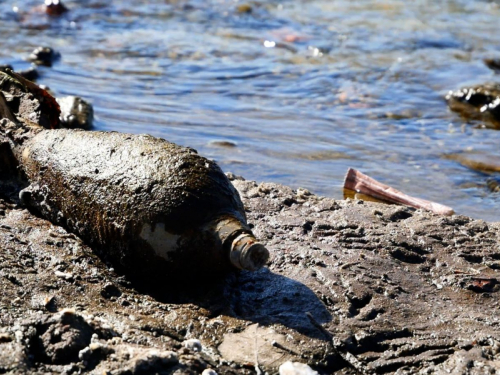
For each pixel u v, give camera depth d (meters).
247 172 9.74
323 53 15.55
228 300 5.68
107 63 14.41
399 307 5.84
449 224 7.33
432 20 18.08
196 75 14.04
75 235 6.23
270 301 5.72
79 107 10.97
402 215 7.45
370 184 9.17
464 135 11.80
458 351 5.41
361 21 17.86
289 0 19.30
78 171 6.04
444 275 6.41
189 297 5.72
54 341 4.81
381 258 6.50
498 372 5.17
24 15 17.00
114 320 5.30
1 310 5.12
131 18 17.44
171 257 5.60
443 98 13.37
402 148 11.12
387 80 14.15
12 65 13.79
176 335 5.30
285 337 5.38
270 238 6.70
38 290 5.47
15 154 6.77
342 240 6.77
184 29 16.86
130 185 5.69
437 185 9.89
